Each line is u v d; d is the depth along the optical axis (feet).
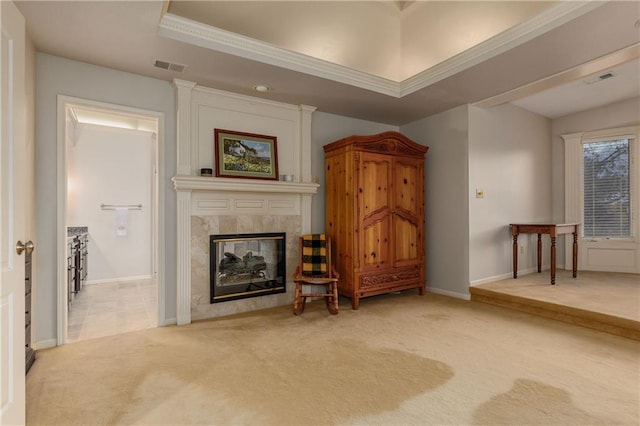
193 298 10.97
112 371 7.43
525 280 14.25
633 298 11.23
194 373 7.32
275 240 12.81
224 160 11.49
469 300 13.26
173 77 10.50
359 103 13.07
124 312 12.08
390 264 13.14
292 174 13.15
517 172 15.56
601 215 16.46
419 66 12.59
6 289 4.95
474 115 13.61
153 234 19.01
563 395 6.35
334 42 11.55
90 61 9.44
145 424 5.56
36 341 8.73
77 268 14.48
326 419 5.67
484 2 10.20
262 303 12.34
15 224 5.22
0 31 4.86
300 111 13.30
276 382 6.91
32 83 8.47
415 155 13.91
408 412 5.85
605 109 16.03
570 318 10.41
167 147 10.76
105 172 17.94
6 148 5.06
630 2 6.92
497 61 9.63
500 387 6.66
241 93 11.86
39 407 6.03
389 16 12.61
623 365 7.59
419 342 9.00
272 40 10.53
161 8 7.15
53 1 6.78
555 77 10.75
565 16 7.71
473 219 13.56
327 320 10.93
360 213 12.41
